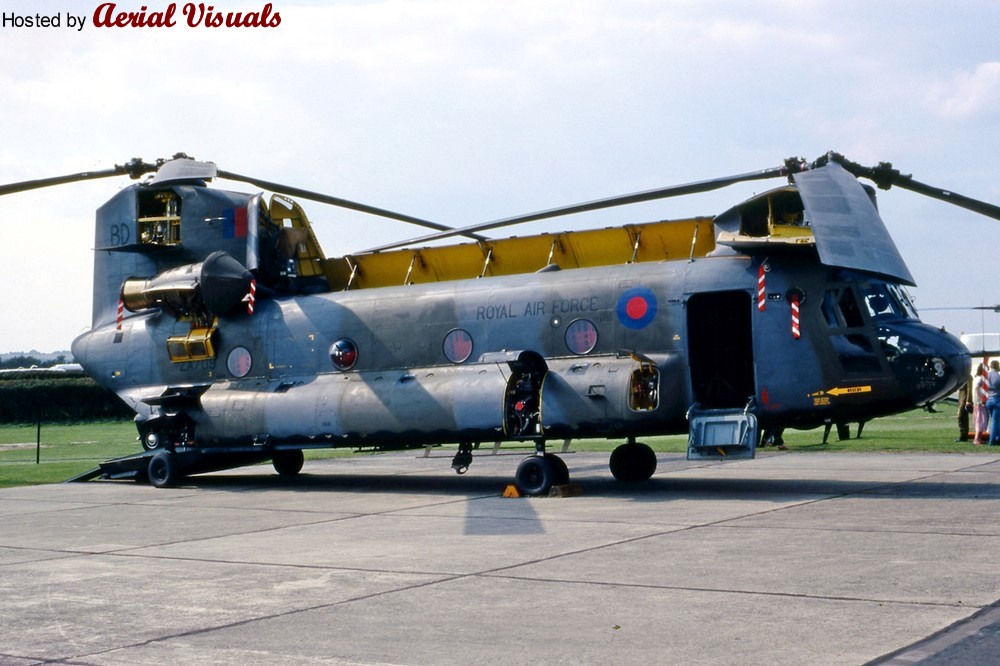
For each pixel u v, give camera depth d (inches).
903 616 293.7
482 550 435.5
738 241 622.8
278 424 741.9
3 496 724.0
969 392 1053.8
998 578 343.6
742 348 658.2
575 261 721.0
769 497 595.5
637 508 563.2
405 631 295.3
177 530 528.1
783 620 294.4
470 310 700.0
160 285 820.0
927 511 511.5
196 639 292.7
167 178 834.8
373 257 804.6
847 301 605.3
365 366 732.7
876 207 666.2
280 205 851.4
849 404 598.9
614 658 260.4
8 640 296.5
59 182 849.5
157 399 789.2
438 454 1167.6
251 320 792.3
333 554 435.5
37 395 2236.7
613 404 622.8
